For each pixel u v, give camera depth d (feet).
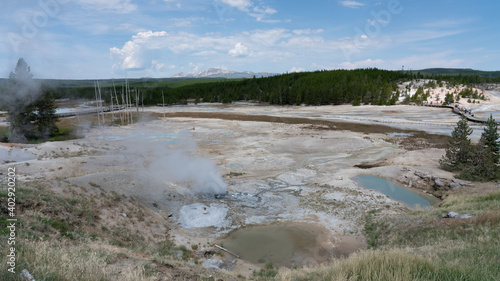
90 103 415.64
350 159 131.13
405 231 57.47
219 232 65.46
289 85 541.34
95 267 26.37
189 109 386.11
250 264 52.08
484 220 47.78
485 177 90.12
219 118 281.95
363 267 25.26
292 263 52.65
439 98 391.24
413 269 23.72
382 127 216.54
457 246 36.60
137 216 64.08
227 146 156.25
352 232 65.36
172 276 32.09
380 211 74.79
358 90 397.19
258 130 207.51
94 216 55.83
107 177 75.97
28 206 45.47
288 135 185.57
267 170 114.01
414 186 95.66
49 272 22.12
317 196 87.15
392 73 556.51
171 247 56.49
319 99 401.29
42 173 81.92
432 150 130.52
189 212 74.33
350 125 227.61
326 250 57.57
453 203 74.49
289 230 66.49
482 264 25.50
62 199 54.39
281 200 84.48
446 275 22.80
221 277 36.40
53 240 36.70
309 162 126.21
